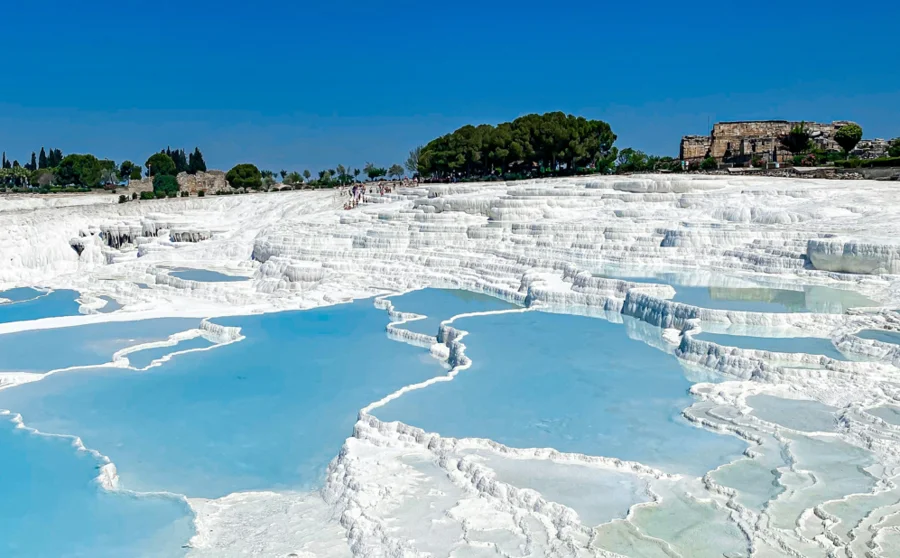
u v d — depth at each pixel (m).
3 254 56.91
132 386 23.06
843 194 41.09
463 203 50.16
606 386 20.17
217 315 32.84
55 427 19.80
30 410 21.08
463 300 33.84
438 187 63.62
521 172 85.44
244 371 24.38
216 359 25.83
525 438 16.81
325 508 14.89
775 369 19.48
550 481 14.73
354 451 16.64
